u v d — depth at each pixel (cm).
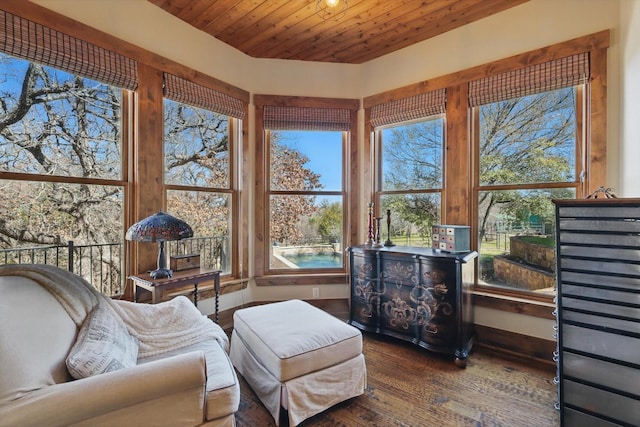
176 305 188
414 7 246
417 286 247
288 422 167
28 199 199
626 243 143
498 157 262
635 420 142
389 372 219
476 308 262
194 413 118
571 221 156
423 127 303
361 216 332
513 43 246
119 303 169
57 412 92
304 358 164
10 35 182
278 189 332
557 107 237
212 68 288
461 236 246
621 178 204
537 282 244
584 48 218
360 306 280
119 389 102
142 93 243
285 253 333
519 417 171
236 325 211
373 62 325
